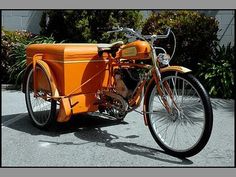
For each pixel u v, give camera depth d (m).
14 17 8.53
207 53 6.77
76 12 7.35
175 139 4.09
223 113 5.24
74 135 4.25
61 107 4.14
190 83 3.45
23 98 6.29
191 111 4.62
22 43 7.33
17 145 3.96
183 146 3.92
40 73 4.46
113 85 4.34
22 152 3.77
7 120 4.89
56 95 4.16
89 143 4.00
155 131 3.83
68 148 3.86
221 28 7.52
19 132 4.36
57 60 4.20
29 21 8.50
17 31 7.96
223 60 6.45
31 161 3.57
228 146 3.92
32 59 4.61
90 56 4.25
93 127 4.53
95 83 4.33
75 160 3.58
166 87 3.69
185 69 3.49
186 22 6.63
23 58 7.14
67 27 7.48
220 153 3.73
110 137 4.19
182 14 6.91
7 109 5.52
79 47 4.20
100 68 4.34
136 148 3.86
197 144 3.46
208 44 6.74
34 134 4.30
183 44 6.69
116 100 4.16
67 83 4.15
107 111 4.31
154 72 3.71
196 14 6.80
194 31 6.61
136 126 4.57
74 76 4.18
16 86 7.15
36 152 3.77
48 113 4.76
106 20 7.32
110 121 4.76
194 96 5.23
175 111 3.66
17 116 5.10
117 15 7.36
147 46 3.75
